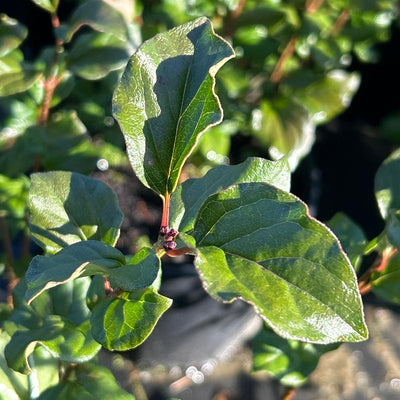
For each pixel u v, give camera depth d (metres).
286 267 0.33
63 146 0.50
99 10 0.45
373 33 0.72
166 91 0.35
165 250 0.36
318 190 0.75
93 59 0.48
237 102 0.72
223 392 0.72
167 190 0.36
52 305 0.41
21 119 0.52
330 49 0.67
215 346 0.71
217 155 0.69
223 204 0.34
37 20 0.89
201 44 0.35
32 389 0.40
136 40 0.49
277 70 0.70
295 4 0.67
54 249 0.39
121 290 0.36
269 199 0.33
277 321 0.32
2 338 0.40
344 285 0.32
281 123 0.68
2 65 0.47
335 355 0.75
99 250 0.35
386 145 1.02
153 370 0.71
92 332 0.35
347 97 0.72
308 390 0.72
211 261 0.33
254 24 0.64
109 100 0.69
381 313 0.81
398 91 1.05
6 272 0.59
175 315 0.65
